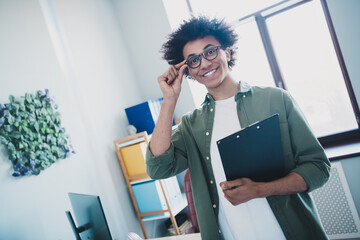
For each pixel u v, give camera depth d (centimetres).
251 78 262
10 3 190
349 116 236
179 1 284
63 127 205
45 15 216
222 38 95
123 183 247
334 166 212
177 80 93
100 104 245
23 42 193
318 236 83
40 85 198
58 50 221
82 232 159
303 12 234
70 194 161
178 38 94
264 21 248
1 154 162
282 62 250
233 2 255
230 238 92
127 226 239
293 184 76
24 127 173
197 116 103
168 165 96
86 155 219
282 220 83
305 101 249
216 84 91
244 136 72
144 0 280
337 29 209
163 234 274
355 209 210
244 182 74
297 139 83
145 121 253
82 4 252
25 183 172
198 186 97
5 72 177
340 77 232
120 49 286
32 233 170
